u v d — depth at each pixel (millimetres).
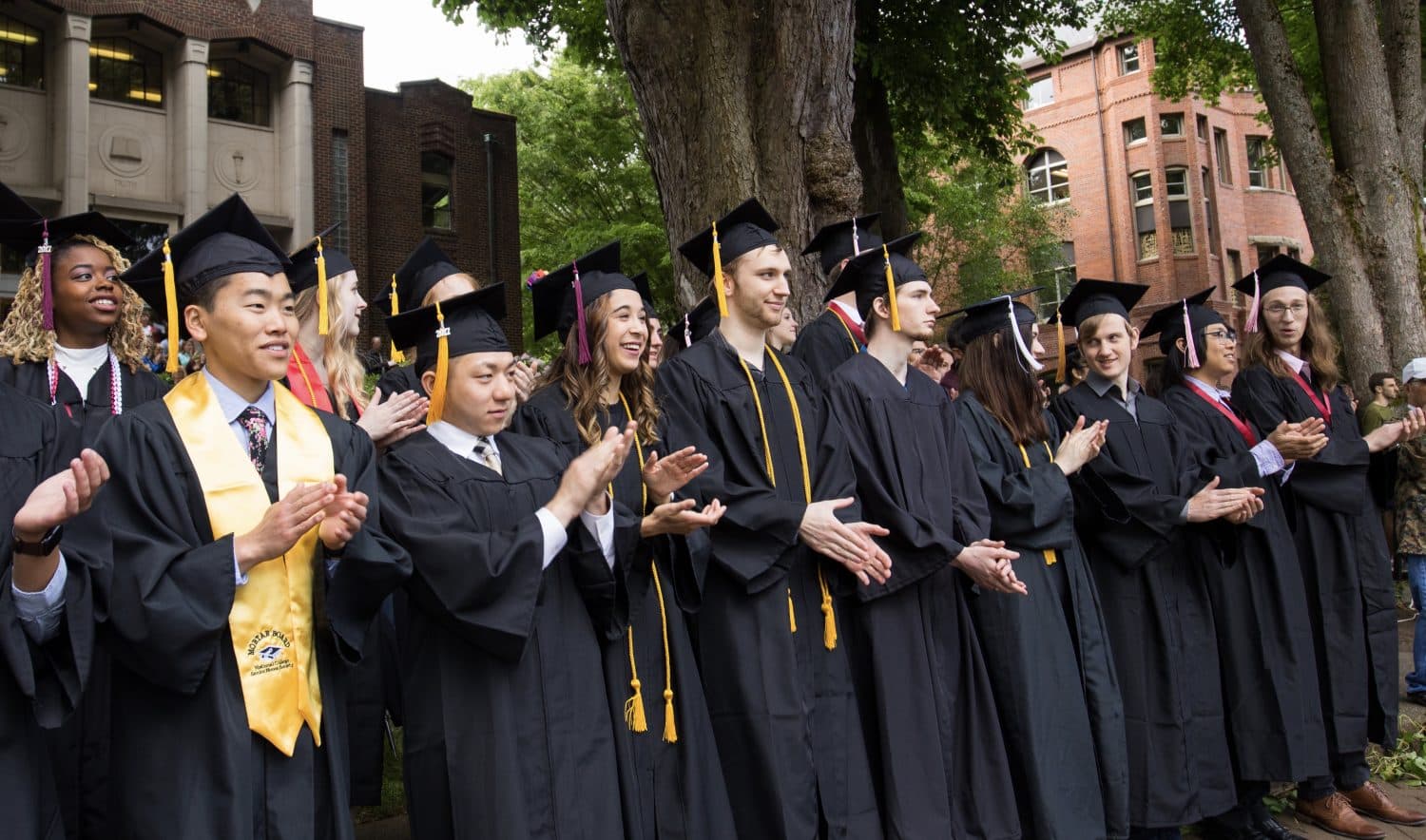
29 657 1937
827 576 3213
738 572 3008
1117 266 26266
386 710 3666
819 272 6199
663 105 6383
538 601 2588
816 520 3020
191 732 2072
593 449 2553
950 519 3357
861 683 3309
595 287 3160
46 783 2109
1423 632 5738
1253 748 3869
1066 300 4211
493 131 21656
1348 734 4098
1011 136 15898
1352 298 8312
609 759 2602
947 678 3367
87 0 16141
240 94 17844
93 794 2426
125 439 2150
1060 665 3426
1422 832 3979
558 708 2541
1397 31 8875
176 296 2297
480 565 2377
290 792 2172
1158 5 14664
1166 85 16172
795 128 6211
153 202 16859
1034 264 24422
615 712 2797
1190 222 25438
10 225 2979
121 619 2002
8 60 15930
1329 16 8703
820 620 3225
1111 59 26375
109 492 2104
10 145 15891
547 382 3340
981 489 3523
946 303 23672
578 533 2654
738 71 6219
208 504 2178
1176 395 4461
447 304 2680
